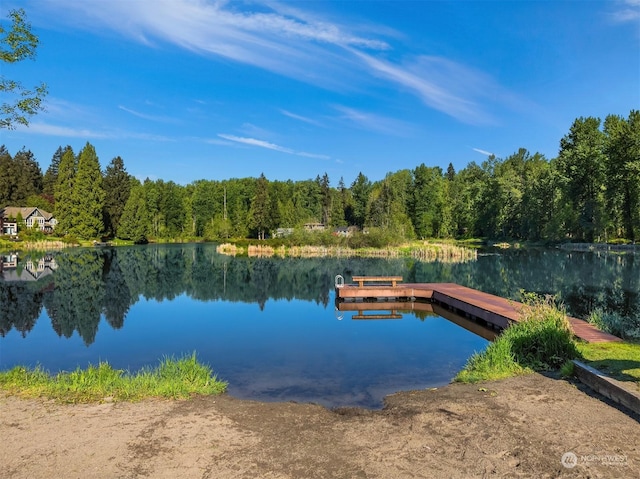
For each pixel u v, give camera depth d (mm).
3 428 5457
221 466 4535
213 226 86625
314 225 79000
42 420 5746
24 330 13953
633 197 48125
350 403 7434
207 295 21766
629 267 31734
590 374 6930
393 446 5070
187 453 4836
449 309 17766
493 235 74062
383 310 17953
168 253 50688
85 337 13000
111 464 4543
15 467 4445
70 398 6637
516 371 8070
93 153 66938
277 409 6527
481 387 7262
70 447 4938
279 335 13227
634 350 8688
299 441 5223
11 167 84938
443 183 92312
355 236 53656
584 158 53250
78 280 26250
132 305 18875
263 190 78188
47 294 21250
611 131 51250
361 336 13086
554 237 57344
